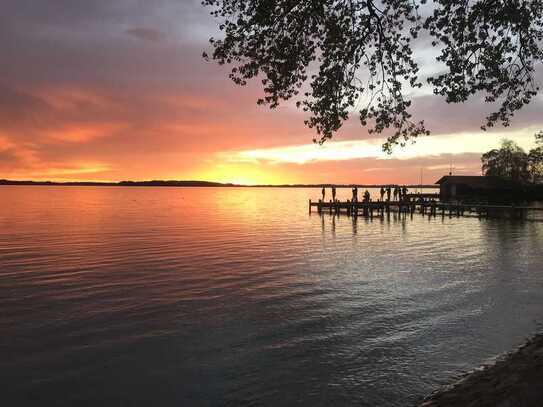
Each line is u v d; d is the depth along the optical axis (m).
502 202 72.31
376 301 14.14
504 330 11.27
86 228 39.91
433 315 12.61
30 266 20.42
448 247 27.08
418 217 54.22
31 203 92.88
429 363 9.30
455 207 55.44
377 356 9.70
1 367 9.20
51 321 12.15
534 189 75.88
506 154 82.50
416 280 17.27
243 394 8.08
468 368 8.99
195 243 29.16
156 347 10.27
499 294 14.90
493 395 6.20
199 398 7.95
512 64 8.95
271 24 8.72
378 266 20.48
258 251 25.50
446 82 9.20
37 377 8.75
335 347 10.25
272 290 15.69
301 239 31.56
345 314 12.77
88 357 9.72
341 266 20.50
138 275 18.34
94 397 7.99
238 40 9.15
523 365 6.97
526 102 9.30
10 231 36.91
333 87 9.46
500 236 32.97
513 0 8.12
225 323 12.01
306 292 15.38
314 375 8.82
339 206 58.19
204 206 86.25
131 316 12.62
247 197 163.62
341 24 9.00
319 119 10.01
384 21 9.11
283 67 9.24
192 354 9.87
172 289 15.85
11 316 12.57
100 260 22.17
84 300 14.33
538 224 43.78
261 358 9.64
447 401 6.86
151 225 43.25
